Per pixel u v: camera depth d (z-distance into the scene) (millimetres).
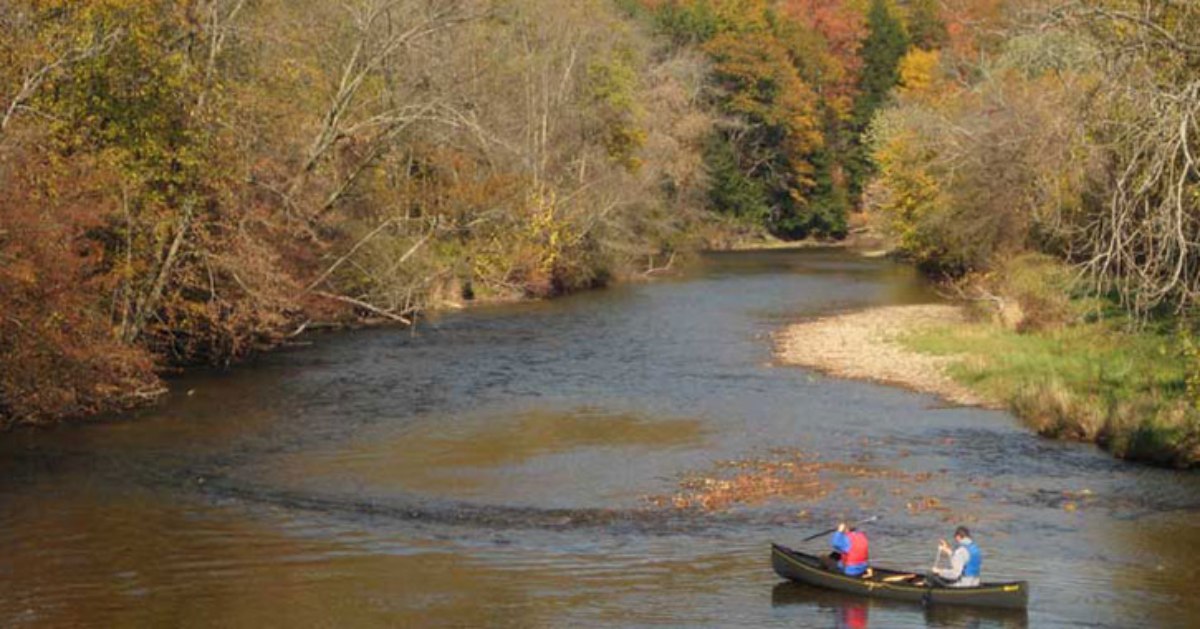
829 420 31094
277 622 17344
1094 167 26969
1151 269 23172
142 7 32438
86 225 30469
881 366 38875
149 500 23453
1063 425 29609
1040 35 26828
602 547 21016
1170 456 26562
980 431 29797
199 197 34844
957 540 18672
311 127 41406
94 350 29828
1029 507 23281
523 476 25641
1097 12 23031
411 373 37406
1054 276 44188
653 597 18547
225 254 35906
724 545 21156
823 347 42844
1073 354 37938
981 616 17844
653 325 48906
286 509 23016
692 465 26609
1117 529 21859
